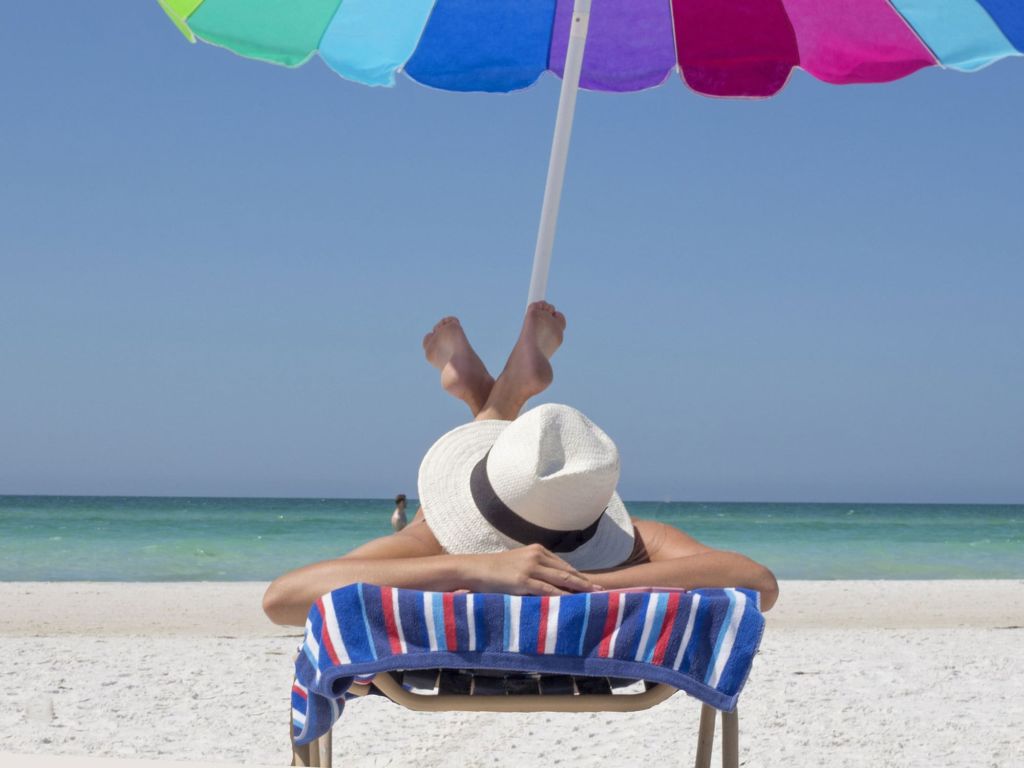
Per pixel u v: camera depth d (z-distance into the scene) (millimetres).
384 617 1962
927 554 37062
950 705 6895
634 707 2041
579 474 2201
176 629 12289
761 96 4195
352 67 3998
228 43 3691
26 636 11188
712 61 4191
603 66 4336
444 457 2461
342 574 2107
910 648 10180
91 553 32875
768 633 11750
